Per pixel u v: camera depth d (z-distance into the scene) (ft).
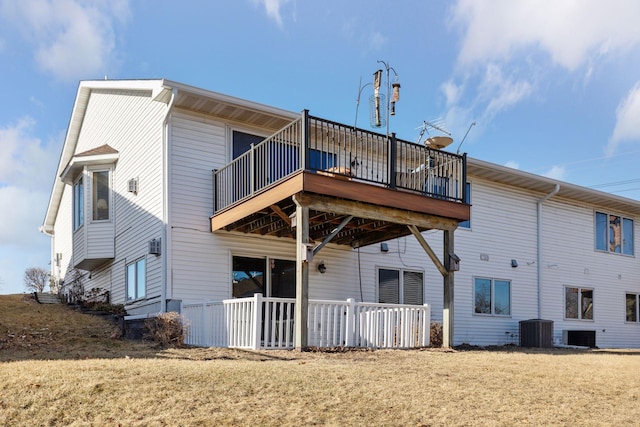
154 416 16.76
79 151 61.31
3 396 17.95
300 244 30.68
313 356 28.78
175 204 38.42
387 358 29.60
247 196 35.01
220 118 41.29
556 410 20.10
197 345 33.83
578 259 62.54
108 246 48.65
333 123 33.14
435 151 38.04
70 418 16.65
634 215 70.03
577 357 36.42
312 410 17.97
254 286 41.16
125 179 46.83
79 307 48.39
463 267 52.65
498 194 56.49
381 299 47.21
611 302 65.10
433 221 36.96
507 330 54.80
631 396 23.16
